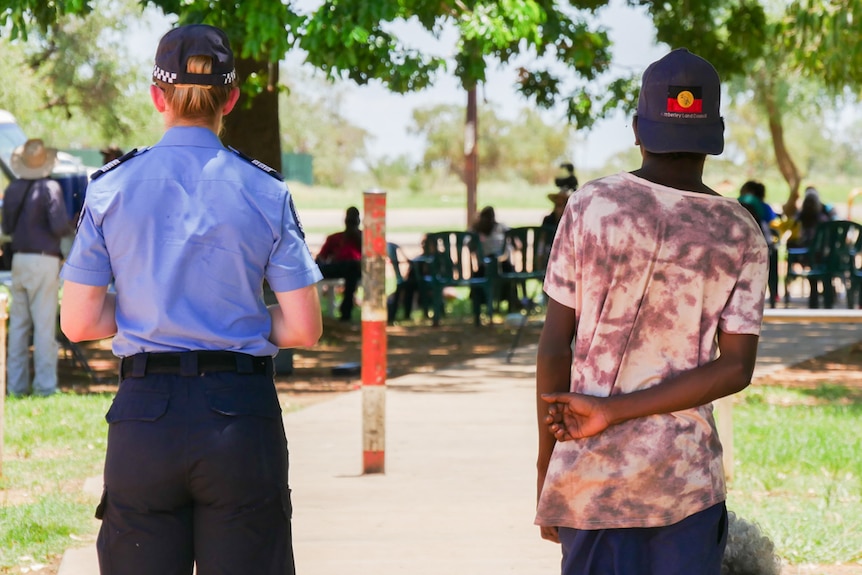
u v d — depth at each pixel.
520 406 18.11
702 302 5.22
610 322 5.21
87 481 12.64
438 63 22.50
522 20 21.42
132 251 5.43
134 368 5.40
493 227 32.16
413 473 13.18
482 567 9.30
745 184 34.97
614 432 5.24
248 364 5.46
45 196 19.22
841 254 32.22
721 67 30.92
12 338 19.66
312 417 17.22
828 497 11.62
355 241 31.98
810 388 20.25
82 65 58.41
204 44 5.61
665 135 5.29
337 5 18.97
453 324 31.58
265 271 5.59
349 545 9.97
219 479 5.32
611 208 5.21
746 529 7.16
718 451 5.39
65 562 9.57
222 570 5.39
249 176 5.56
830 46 22.80
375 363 13.12
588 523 5.29
